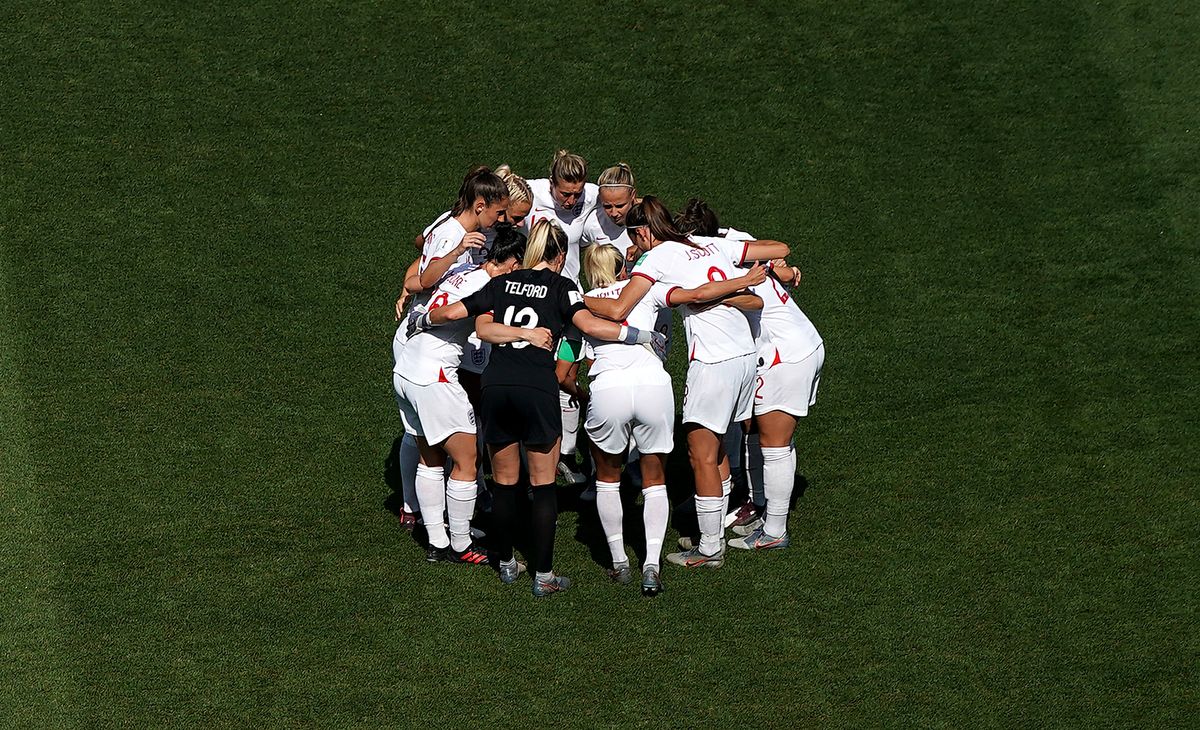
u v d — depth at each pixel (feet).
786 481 91.91
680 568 92.32
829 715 79.61
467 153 142.51
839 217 135.95
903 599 89.35
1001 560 93.40
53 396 109.50
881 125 147.64
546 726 78.54
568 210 104.99
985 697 81.15
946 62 155.22
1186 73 151.84
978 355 118.11
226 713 79.36
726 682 81.97
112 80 148.25
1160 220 134.92
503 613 87.66
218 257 127.54
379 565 92.43
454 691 81.15
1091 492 100.89
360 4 160.76
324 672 82.58
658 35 158.30
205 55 152.56
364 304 122.83
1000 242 132.77
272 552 93.40
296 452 104.47
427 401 87.10
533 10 161.17
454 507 89.51
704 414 88.02
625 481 103.30
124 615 87.15
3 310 119.24
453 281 88.43
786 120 148.05
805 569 92.38
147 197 134.21
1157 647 85.25
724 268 88.02
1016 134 146.30
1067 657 84.38
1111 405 111.55
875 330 121.39
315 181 137.80
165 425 106.73
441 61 153.89
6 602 88.07
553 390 83.97
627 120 147.54
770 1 162.81
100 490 99.19
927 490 101.19
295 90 149.07
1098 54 155.53
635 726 78.59
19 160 137.28
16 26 153.99
